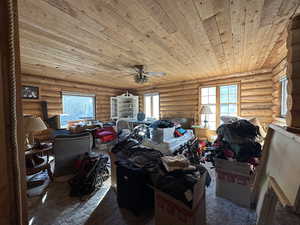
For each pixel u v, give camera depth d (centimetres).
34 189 227
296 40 97
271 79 391
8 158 46
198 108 529
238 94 443
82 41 223
